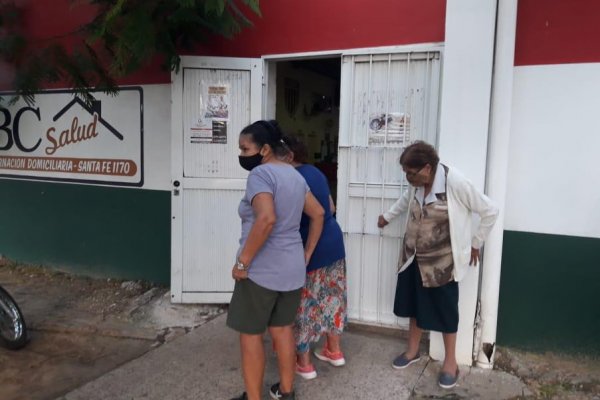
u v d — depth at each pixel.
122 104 5.09
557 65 3.32
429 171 3.08
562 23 3.29
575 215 3.37
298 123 6.28
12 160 5.94
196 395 3.21
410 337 3.51
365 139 3.96
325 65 6.30
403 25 3.82
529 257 3.51
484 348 3.47
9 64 4.91
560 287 3.45
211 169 4.52
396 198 3.90
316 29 4.14
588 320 3.40
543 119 3.39
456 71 3.35
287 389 2.97
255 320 2.72
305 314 3.23
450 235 3.11
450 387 3.23
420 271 3.18
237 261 2.72
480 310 3.45
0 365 3.71
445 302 3.18
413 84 3.79
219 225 4.57
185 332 4.19
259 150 2.84
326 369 3.47
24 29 5.20
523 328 3.58
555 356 3.51
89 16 4.89
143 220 5.15
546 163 3.41
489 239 3.38
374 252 4.00
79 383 3.44
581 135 3.31
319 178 3.14
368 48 3.93
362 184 3.99
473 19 3.29
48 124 5.62
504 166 3.35
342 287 3.37
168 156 4.91
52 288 5.33
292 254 2.73
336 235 3.24
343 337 3.95
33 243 5.94
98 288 5.28
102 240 5.45
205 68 4.41
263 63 4.44
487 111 3.31
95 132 5.30
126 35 3.71
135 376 3.46
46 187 5.74
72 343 4.07
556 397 3.15
